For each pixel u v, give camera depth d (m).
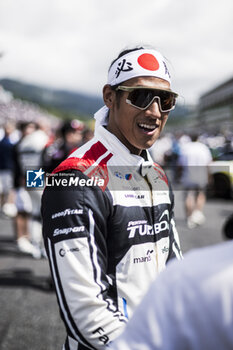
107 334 0.85
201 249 0.56
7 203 6.99
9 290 3.26
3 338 2.50
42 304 3.02
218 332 0.48
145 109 1.03
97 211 0.94
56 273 0.90
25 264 3.93
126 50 1.08
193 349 0.49
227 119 51.44
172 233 1.18
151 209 1.06
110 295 0.96
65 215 0.91
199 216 5.89
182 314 0.50
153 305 0.52
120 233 0.98
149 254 1.03
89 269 0.88
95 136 1.08
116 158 1.03
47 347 2.41
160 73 1.05
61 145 3.16
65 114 170.75
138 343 0.52
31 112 72.62
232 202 8.38
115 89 1.07
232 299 0.49
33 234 4.19
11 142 6.51
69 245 0.89
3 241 4.80
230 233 4.37
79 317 0.86
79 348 0.92
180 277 0.52
